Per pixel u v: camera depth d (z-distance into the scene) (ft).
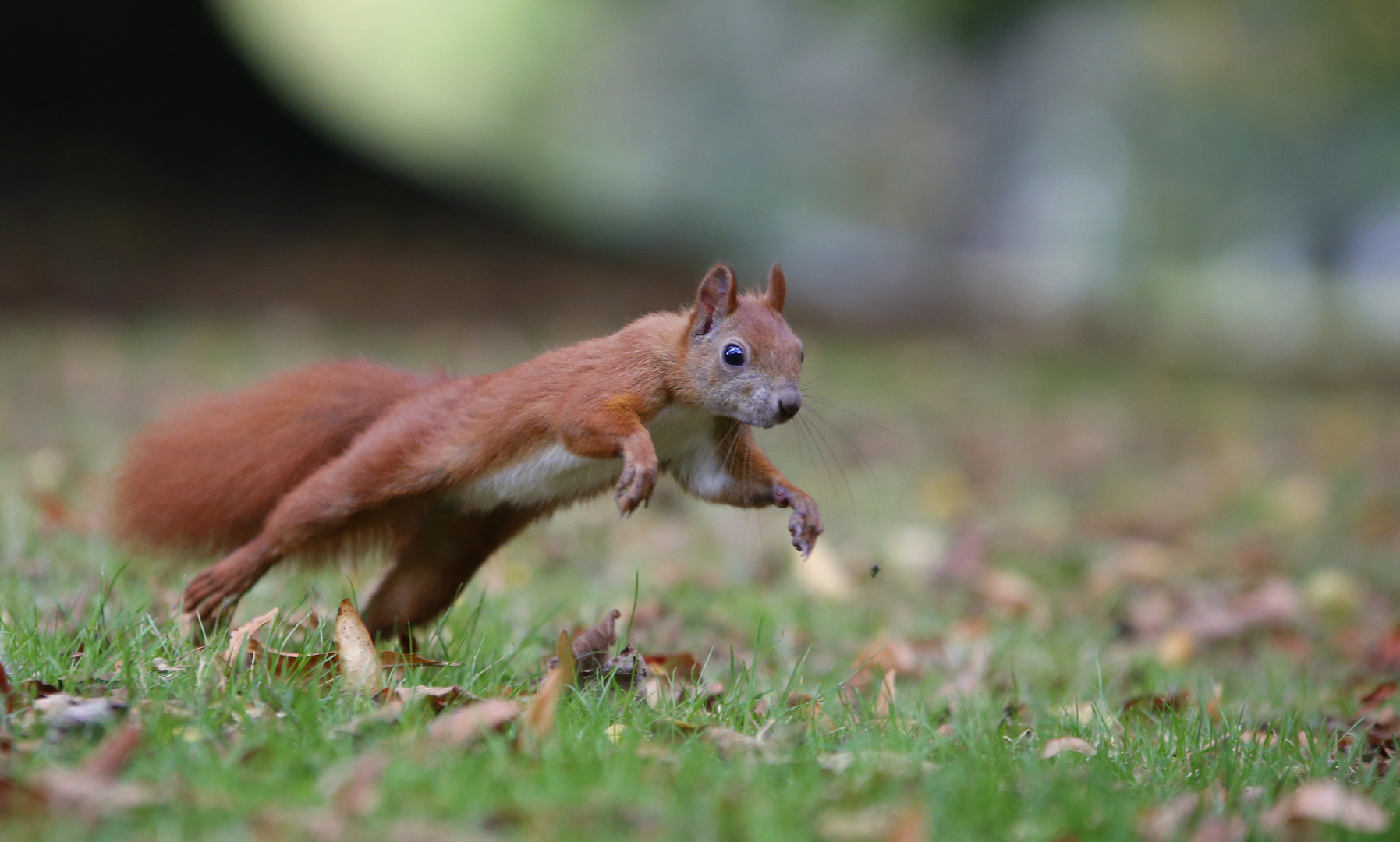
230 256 70.64
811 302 95.91
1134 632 28.37
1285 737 18.40
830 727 17.58
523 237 83.71
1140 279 156.25
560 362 19.25
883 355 76.54
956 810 13.73
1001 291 131.23
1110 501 44.70
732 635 24.86
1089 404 67.46
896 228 194.49
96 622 18.33
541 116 198.29
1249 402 75.05
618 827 12.62
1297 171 170.50
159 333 58.03
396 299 70.54
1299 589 32.50
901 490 42.86
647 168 201.67
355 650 17.57
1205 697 22.74
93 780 12.74
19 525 26.91
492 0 190.90
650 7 196.03
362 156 83.71
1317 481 49.14
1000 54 146.20
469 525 20.44
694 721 16.96
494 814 12.55
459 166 100.22
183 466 20.77
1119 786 15.53
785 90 199.21
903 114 194.08
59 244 66.18
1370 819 14.48
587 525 34.55
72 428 40.34
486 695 17.30
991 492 44.19
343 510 19.16
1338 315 139.23
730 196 199.31
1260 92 156.87
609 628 19.19
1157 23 148.25
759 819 12.69
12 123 71.41
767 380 19.10
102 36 74.64
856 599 28.94
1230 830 14.06
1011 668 23.49
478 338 64.34
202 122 76.64
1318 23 143.54
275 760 13.71
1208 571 34.58
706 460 20.52
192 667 16.78
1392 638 26.37
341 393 20.63
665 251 95.86
